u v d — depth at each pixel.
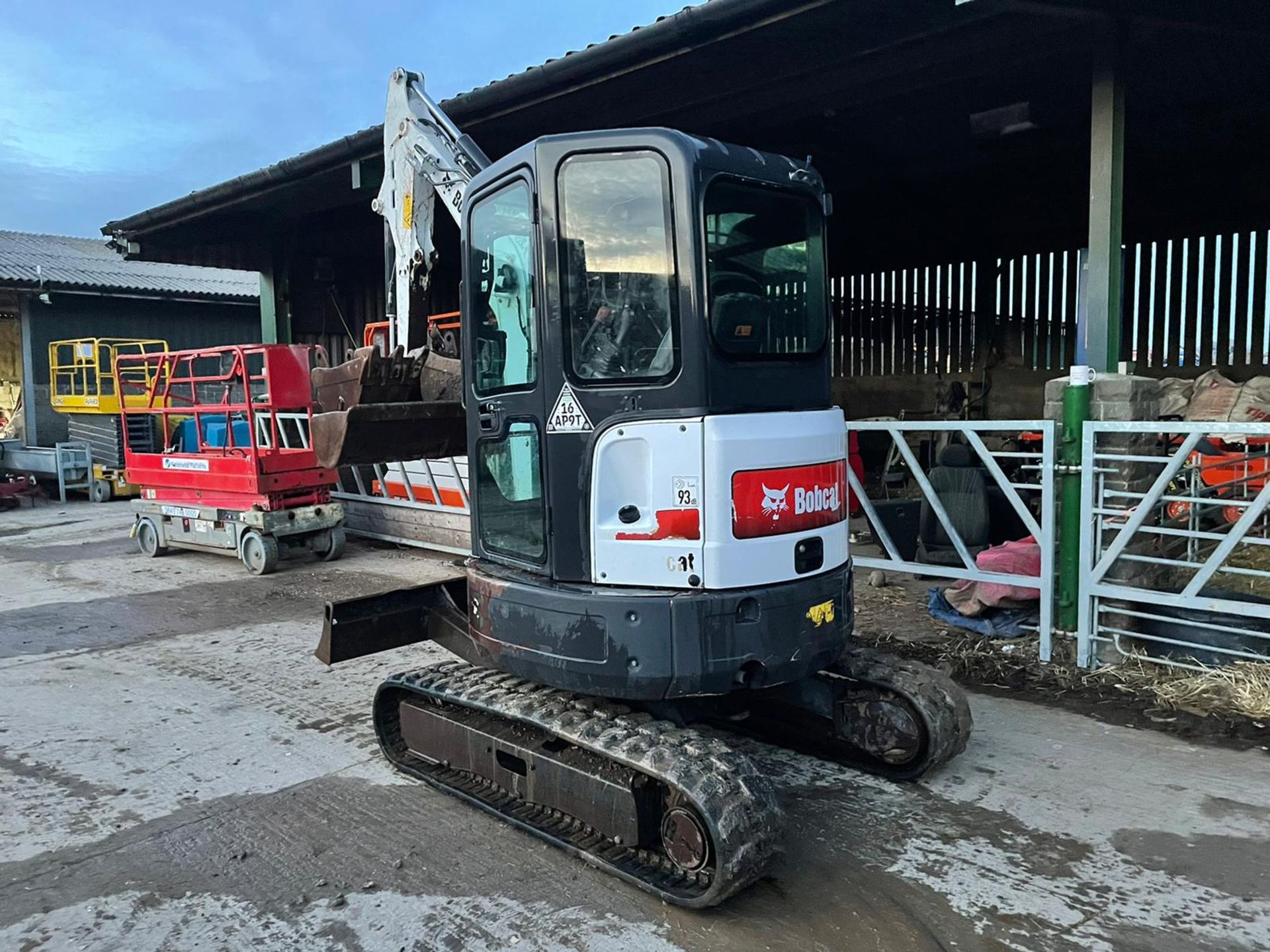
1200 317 10.88
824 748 3.99
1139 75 6.91
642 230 2.94
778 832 2.79
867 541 7.61
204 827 3.50
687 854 2.84
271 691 5.09
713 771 2.82
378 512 9.34
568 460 3.08
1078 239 11.98
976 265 13.01
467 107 7.68
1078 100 7.71
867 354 14.48
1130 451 4.73
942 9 5.45
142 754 4.22
